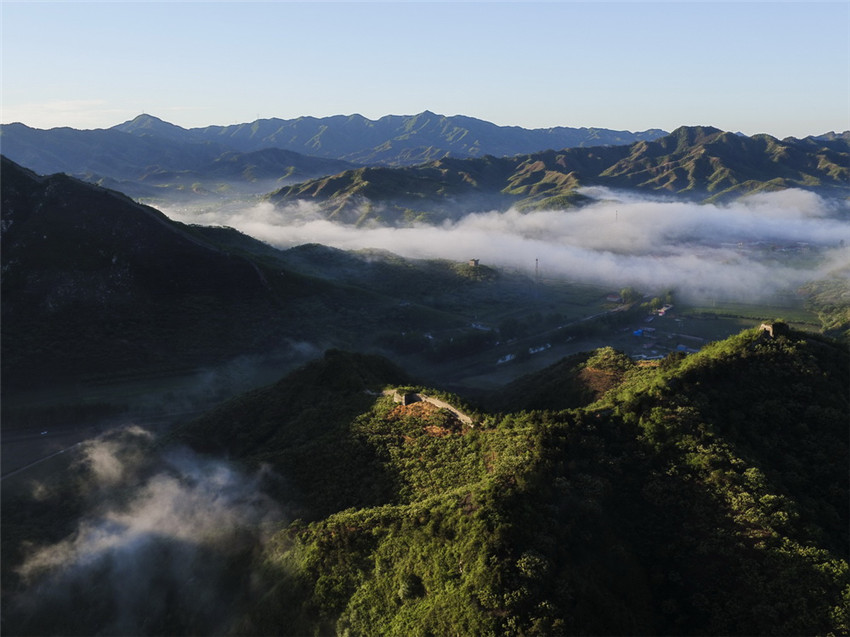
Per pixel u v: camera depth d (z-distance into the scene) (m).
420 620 73.88
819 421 102.94
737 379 110.19
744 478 88.19
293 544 94.44
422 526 86.12
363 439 120.25
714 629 74.31
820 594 72.75
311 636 81.56
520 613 68.62
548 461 92.00
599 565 78.69
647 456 97.31
